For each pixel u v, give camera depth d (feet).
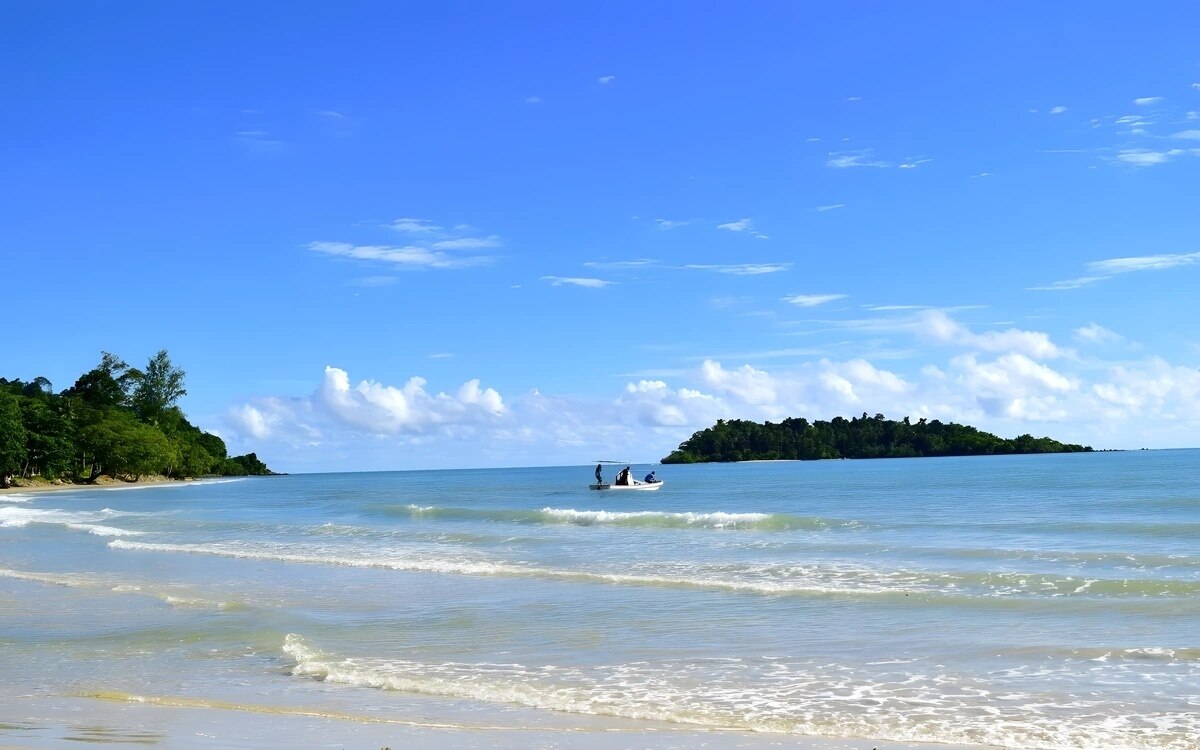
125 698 39.70
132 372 491.31
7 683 43.14
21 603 66.28
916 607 58.90
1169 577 68.28
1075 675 41.78
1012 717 35.81
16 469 351.25
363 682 42.39
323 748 31.04
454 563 85.66
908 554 87.45
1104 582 65.00
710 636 51.60
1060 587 65.00
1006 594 63.00
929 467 479.41
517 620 57.26
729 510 167.12
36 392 587.27
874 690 39.91
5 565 92.12
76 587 73.97
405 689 41.14
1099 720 35.27
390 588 71.41
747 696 39.24
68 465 393.50
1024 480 275.18
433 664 46.01
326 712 36.99
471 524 139.54
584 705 37.93
